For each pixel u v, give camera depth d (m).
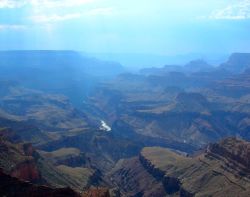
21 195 148.50
